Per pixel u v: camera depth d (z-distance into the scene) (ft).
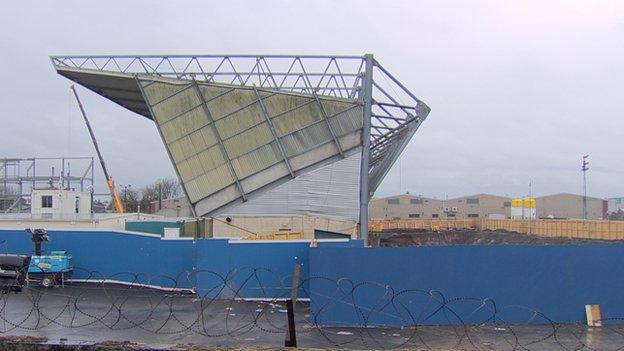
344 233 129.59
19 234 84.99
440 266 54.90
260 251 67.92
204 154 134.00
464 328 52.21
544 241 218.18
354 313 53.93
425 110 128.98
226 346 38.24
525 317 54.60
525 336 49.08
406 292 54.34
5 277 68.28
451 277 54.90
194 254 77.25
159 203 321.93
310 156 131.64
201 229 126.62
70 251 81.66
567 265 55.36
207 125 133.80
